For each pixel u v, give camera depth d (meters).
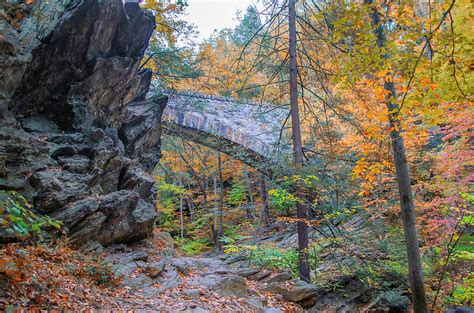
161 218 24.94
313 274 10.58
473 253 9.29
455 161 9.16
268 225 17.84
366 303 9.92
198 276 8.38
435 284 10.12
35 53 8.50
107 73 10.01
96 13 9.09
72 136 8.99
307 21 10.68
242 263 11.55
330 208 10.17
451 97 5.13
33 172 7.51
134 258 8.30
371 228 10.96
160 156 14.25
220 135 16.77
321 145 11.59
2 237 5.95
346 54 5.61
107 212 8.53
